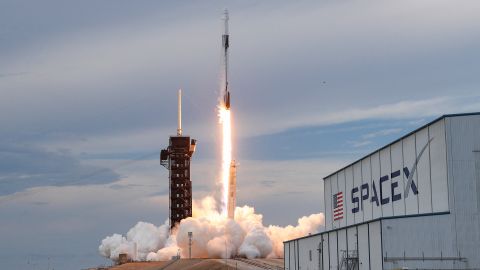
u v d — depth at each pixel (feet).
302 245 538.47
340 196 546.67
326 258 481.87
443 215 366.63
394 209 442.09
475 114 369.91
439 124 380.37
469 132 369.30
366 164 490.49
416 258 367.45
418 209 408.46
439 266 364.38
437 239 366.22
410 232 369.71
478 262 362.53
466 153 368.68
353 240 426.10
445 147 371.97
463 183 367.04
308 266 522.47
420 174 405.18
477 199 365.40
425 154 398.83
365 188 492.54
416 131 409.90
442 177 377.71
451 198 366.84
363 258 407.44
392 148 445.78
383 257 371.15
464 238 364.17
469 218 364.79
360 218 502.79
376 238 384.06
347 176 529.86
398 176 437.17
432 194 390.21
